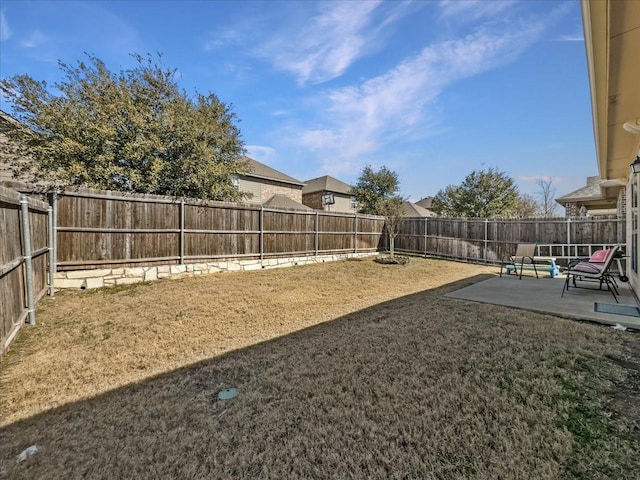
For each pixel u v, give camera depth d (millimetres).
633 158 6633
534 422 2068
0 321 3258
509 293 6133
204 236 8180
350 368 2924
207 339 3861
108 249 6562
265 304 5520
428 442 1903
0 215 3348
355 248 13016
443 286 7156
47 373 2992
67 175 8172
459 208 20562
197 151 9953
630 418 2092
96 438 2049
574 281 6723
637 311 4566
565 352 3184
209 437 2027
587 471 1651
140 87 9938
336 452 1854
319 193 28734
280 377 2801
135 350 3533
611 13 2441
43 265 5434
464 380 2635
